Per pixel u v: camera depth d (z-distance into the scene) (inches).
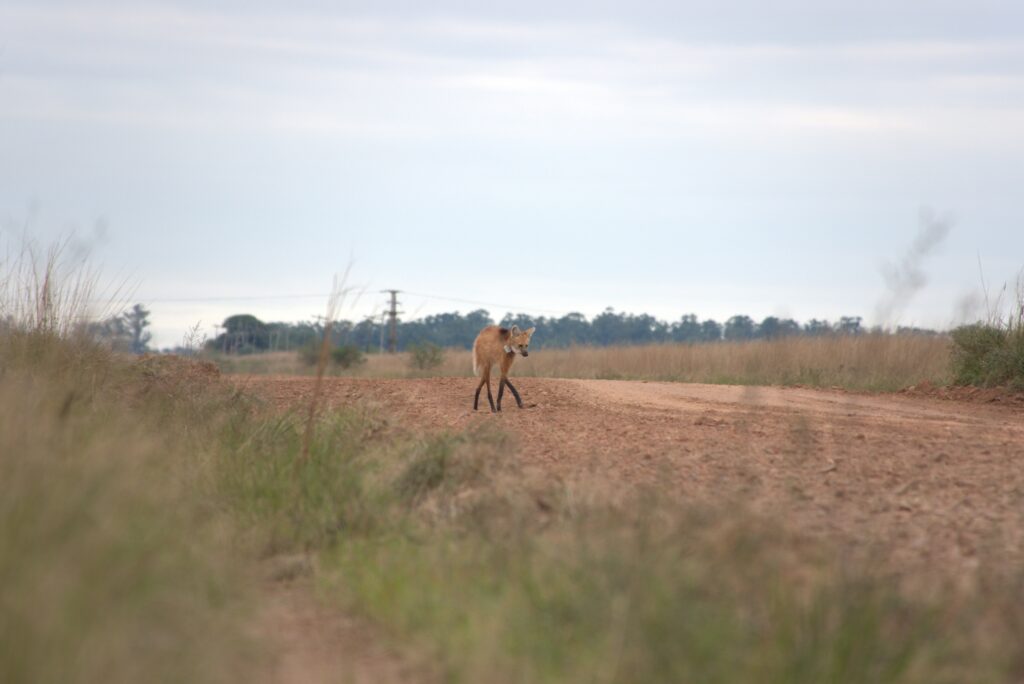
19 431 818.8
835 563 729.0
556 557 753.0
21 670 524.4
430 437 1263.5
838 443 1381.6
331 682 655.8
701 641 615.5
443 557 842.8
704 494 1019.3
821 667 593.0
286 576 899.4
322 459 1151.6
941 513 968.9
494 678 625.6
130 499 748.0
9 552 590.9
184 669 600.1
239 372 3572.8
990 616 684.1
